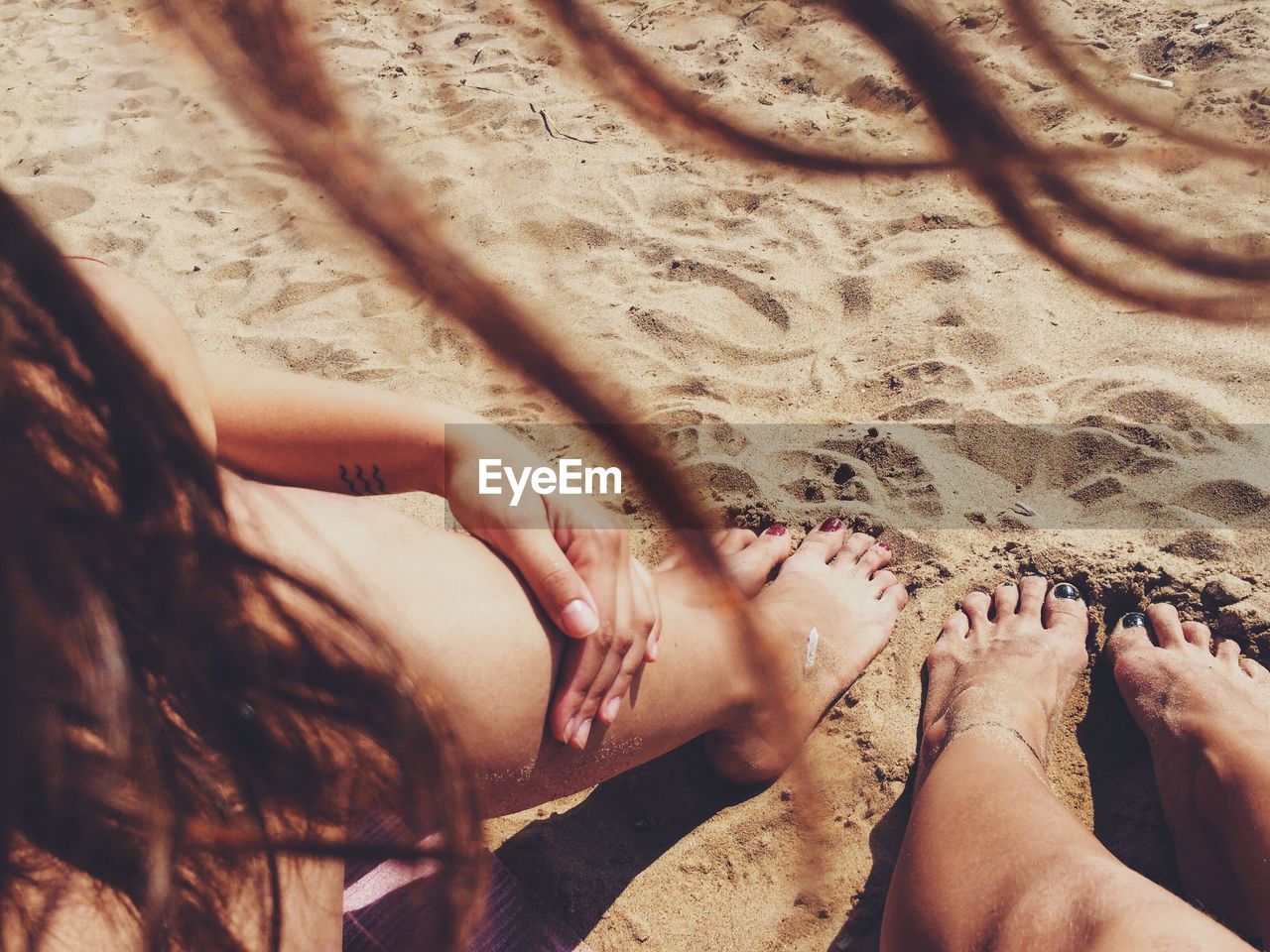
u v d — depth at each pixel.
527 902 0.74
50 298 0.31
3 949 0.36
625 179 1.40
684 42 1.65
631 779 0.81
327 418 0.66
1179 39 1.43
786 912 0.75
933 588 0.90
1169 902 0.55
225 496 0.55
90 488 0.32
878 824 0.78
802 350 1.12
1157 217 1.10
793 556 0.92
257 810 0.37
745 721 0.75
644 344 1.14
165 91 1.79
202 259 1.35
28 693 0.30
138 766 0.32
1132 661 0.82
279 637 0.38
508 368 0.18
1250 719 0.76
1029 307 1.12
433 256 0.17
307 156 0.17
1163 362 1.04
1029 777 0.68
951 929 0.60
